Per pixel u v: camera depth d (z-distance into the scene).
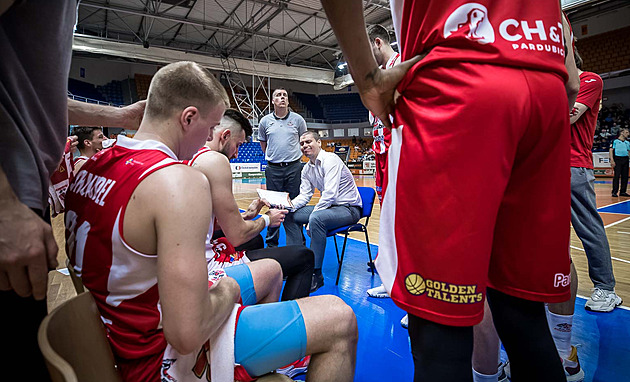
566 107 0.68
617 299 2.02
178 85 0.82
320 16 11.34
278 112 3.72
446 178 0.63
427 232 0.65
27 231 0.56
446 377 0.63
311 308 0.89
